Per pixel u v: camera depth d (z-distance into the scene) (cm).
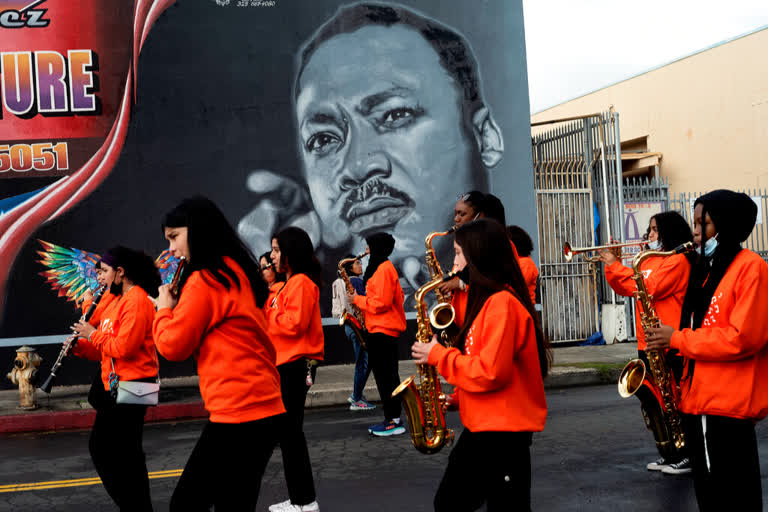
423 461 634
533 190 1261
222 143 1167
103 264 430
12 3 1113
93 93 1131
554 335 1327
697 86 1916
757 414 323
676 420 456
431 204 1225
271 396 341
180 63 1157
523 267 628
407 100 1219
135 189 1141
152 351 428
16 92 1116
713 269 338
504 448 311
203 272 326
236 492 332
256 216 1174
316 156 1192
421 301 373
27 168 1115
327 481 581
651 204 1400
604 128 1383
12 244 1105
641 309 426
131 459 418
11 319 1097
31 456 725
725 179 1844
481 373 303
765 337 315
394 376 729
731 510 327
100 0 1134
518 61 1258
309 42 1193
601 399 902
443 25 1231
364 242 1203
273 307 495
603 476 563
